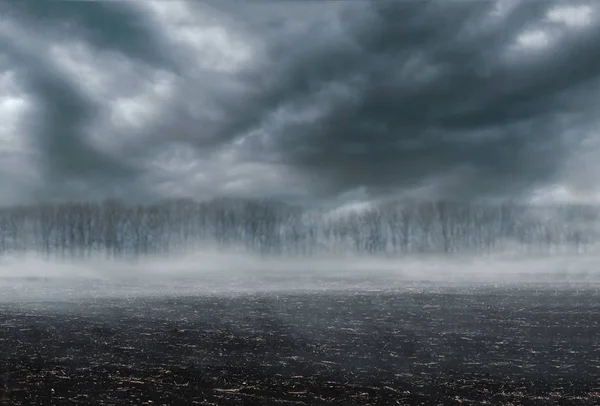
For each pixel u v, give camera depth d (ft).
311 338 53.42
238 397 35.12
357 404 33.78
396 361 44.50
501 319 62.39
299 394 35.99
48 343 50.90
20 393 35.78
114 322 61.31
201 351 47.91
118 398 34.86
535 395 35.83
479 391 36.78
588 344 49.93
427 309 70.28
